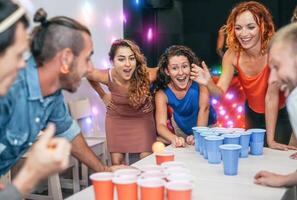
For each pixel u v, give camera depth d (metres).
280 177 1.33
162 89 2.38
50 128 0.96
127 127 2.55
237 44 2.25
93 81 2.65
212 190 1.29
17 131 1.21
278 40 1.18
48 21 1.18
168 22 3.39
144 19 3.48
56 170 0.92
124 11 3.57
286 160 1.66
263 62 2.20
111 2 3.72
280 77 1.19
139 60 2.49
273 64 1.20
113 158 2.60
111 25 3.77
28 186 0.91
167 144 2.15
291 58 1.14
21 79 1.17
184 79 2.32
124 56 2.45
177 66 2.30
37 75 1.19
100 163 1.53
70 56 1.17
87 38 1.20
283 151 1.83
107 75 2.53
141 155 2.55
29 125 1.24
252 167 1.56
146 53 3.48
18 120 1.20
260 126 2.50
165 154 1.49
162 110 2.32
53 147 0.92
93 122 3.58
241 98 2.51
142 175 1.18
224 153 1.45
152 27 3.45
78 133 1.51
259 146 1.74
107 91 3.21
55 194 2.78
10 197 0.89
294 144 2.16
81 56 1.19
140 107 2.52
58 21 1.18
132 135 2.55
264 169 1.53
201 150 1.76
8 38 0.88
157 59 3.46
